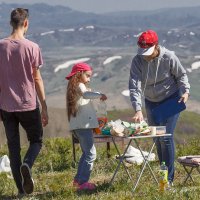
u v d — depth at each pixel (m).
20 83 10.04
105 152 17.66
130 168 13.68
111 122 10.70
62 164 15.73
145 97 11.46
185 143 20.36
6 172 14.72
